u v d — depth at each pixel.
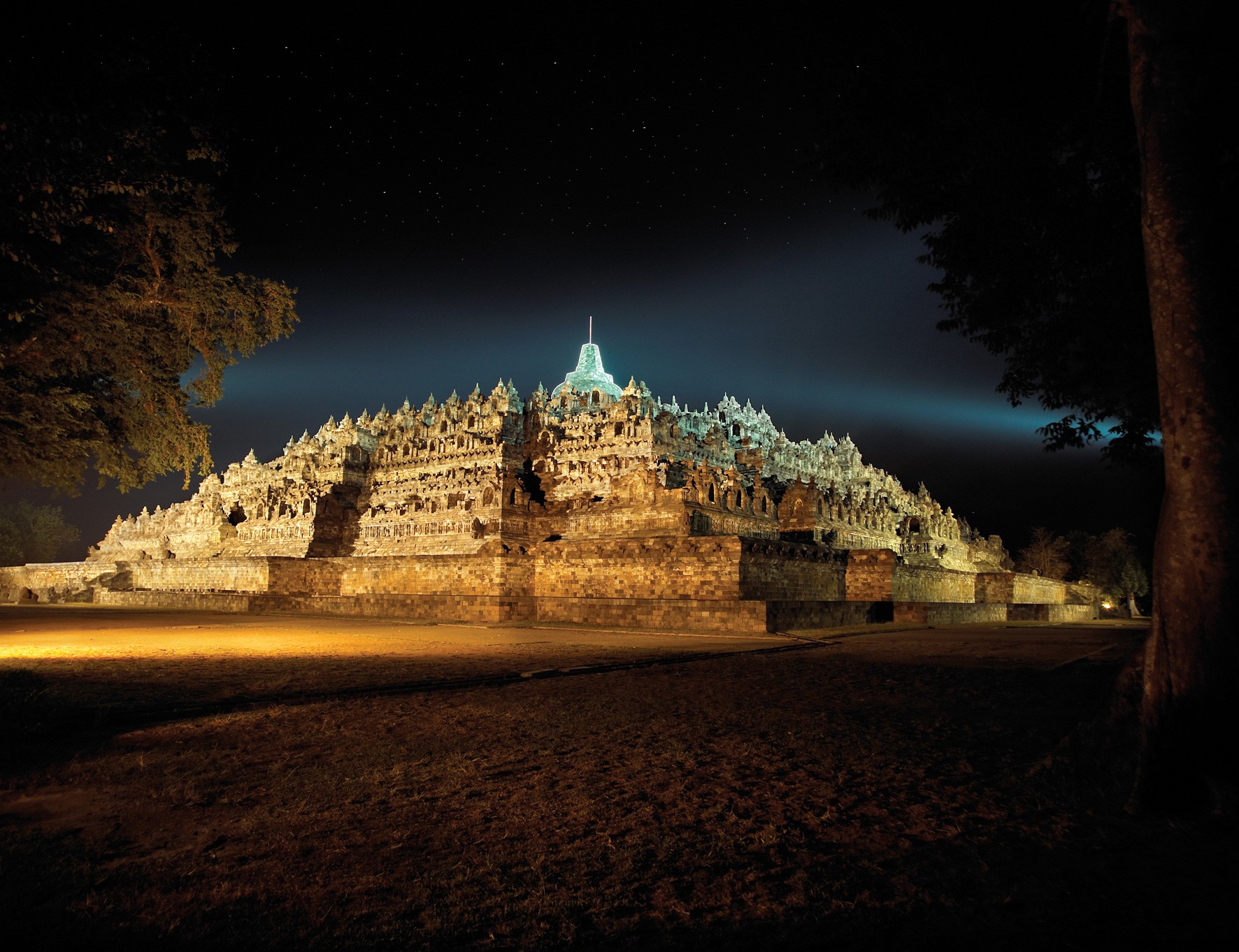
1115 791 9.32
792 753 11.62
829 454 90.06
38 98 16.44
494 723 13.75
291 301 26.94
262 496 79.06
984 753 11.65
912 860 7.61
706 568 40.03
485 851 7.79
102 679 18.84
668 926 6.27
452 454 69.31
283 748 11.87
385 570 52.31
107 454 25.75
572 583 44.78
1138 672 10.20
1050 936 6.08
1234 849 7.66
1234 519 8.95
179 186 22.00
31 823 8.59
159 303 23.27
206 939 6.01
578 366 93.81
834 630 37.25
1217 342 9.35
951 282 22.55
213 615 49.12
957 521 93.12
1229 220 14.31
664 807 9.13
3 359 19.47
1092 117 18.41
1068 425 23.44
